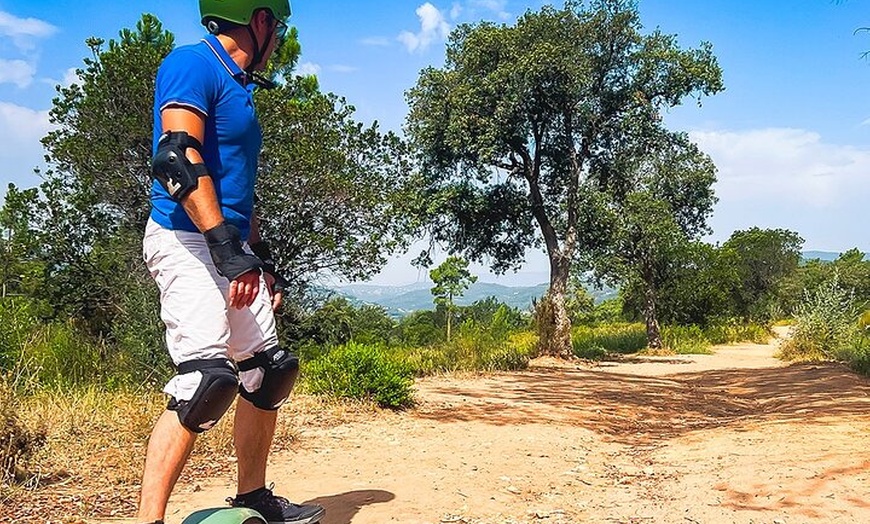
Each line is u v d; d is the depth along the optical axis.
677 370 17.78
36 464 4.80
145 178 15.38
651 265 27.12
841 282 60.22
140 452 5.18
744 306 37.16
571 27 20.92
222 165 2.97
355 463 5.51
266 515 3.33
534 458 6.01
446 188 21.47
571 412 9.10
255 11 3.08
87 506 4.15
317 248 16.22
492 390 11.13
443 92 21.11
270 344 3.13
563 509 4.45
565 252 21.42
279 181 15.48
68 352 8.94
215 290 2.89
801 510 4.23
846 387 10.91
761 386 12.80
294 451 5.90
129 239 14.64
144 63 14.52
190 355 2.85
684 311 32.25
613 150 22.20
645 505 4.54
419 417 7.95
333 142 16.17
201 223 2.74
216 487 4.62
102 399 7.09
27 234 15.14
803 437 6.23
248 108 3.04
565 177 22.34
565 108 21.08
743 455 5.72
